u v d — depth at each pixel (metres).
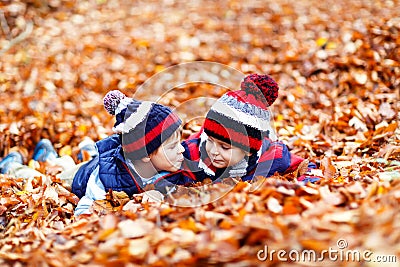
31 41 4.07
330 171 2.03
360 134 2.61
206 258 1.43
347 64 3.25
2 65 3.67
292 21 4.29
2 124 2.88
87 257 1.51
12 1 4.42
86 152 2.55
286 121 2.90
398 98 2.91
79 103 3.22
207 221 1.56
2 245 1.71
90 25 4.57
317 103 3.04
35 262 1.54
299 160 2.04
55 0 4.85
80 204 1.99
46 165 2.49
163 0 5.23
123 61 3.83
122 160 1.94
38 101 3.17
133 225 1.59
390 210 1.48
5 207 1.98
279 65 3.53
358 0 4.60
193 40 4.12
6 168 2.42
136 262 1.47
